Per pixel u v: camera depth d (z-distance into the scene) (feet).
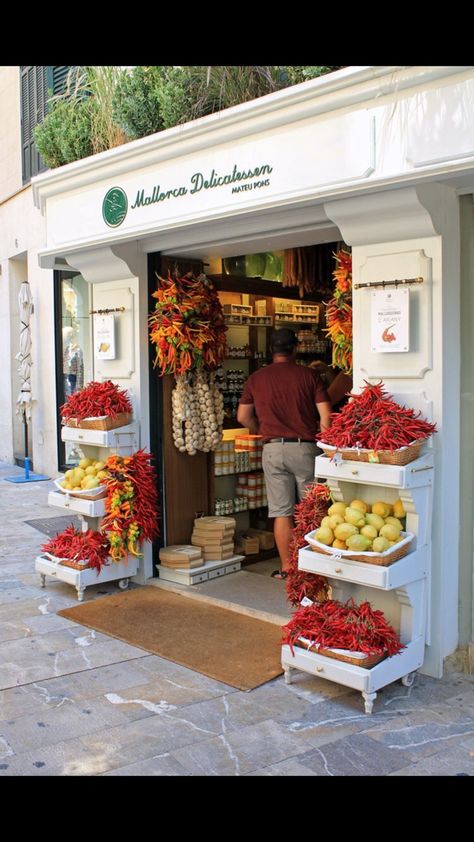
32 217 34.22
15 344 39.29
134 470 17.46
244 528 21.03
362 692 11.42
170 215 14.98
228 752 10.20
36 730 10.88
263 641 14.38
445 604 12.66
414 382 12.48
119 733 10.77
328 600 12.95
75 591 17.81
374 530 11.82
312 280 18.57
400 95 10.96
